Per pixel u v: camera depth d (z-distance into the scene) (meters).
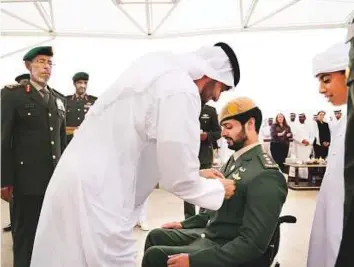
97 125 1.14
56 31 6.18
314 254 1.58
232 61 1.19
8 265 2.64
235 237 1.46
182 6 6.27
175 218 4.18
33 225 2.15
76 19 6.16
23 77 3.24
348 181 0.73
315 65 1.42
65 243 1.07
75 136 1.18
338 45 1.37
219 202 1.13
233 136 1.52
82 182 1.07
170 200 5.15
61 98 2.34
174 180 1.06
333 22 6.14
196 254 1.34
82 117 4.07
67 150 1.17
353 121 0.73
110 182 1.09
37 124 2.12
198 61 1.16
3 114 2.03
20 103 2.09
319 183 6.42
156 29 6.32
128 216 1.15
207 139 3.64
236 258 1.32
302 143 6.96
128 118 1.10
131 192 1.15
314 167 6.35
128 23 6.36
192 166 1.06
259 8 6.16
